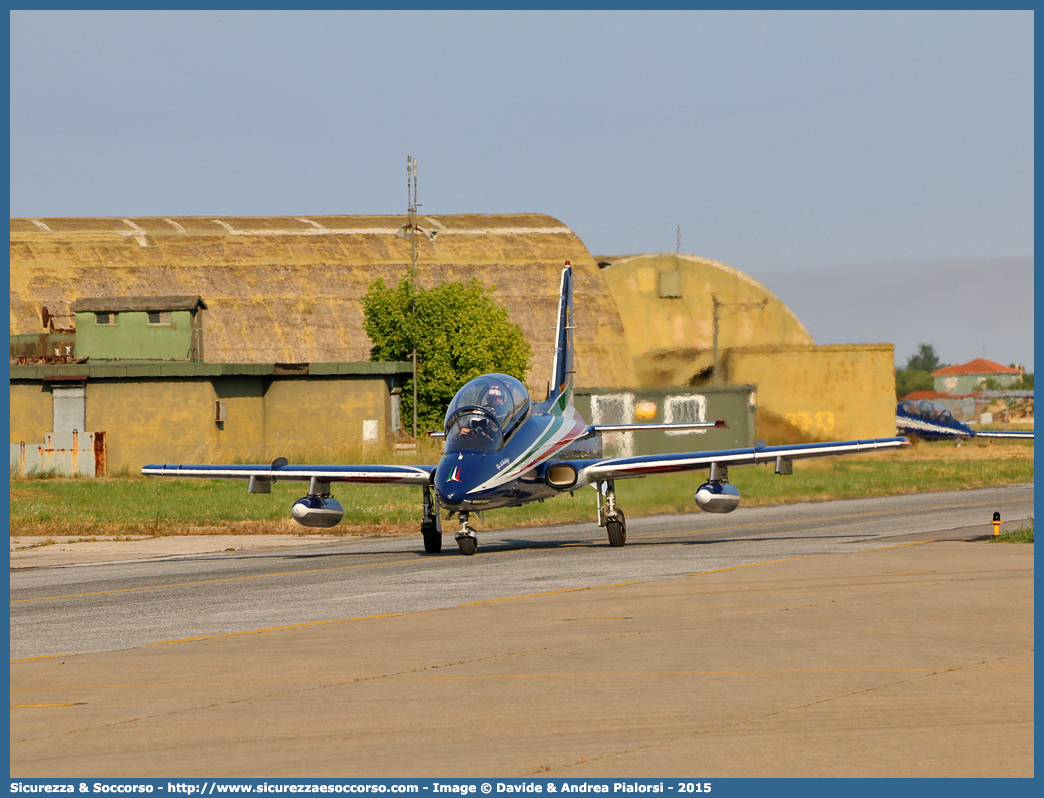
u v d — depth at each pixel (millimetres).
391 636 50281
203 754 32281
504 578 71250
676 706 36281
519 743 32594
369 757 31625
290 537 112688
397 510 136750
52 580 77500
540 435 93250
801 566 73562
